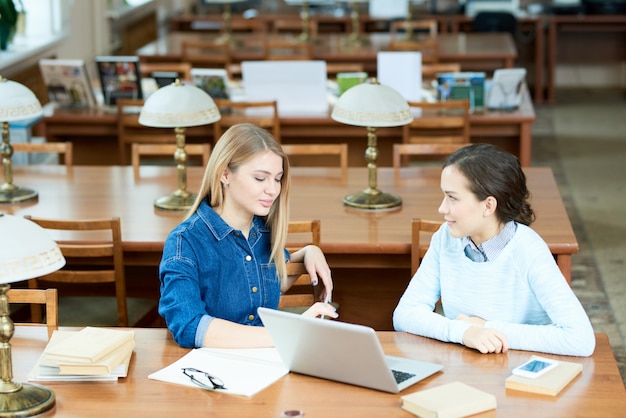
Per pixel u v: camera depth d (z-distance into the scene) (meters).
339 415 2.47
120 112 6.62
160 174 5.27
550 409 2.48
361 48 9.26
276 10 13.10
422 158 7.03
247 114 6.75
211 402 2.56
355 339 2.47
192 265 2.97
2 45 7.62
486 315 2.96
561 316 2.80
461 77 6.71
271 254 3.12
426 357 2.80
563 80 12.37
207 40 9.68
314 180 5.10
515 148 6.96
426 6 12.37
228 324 2.87
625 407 2.49
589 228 6.78
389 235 4.21
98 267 4.62
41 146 5.38
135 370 2.75
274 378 2.68
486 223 2.89
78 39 9.29
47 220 3.92
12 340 2.97
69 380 2.68
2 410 2.46
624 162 8.58
